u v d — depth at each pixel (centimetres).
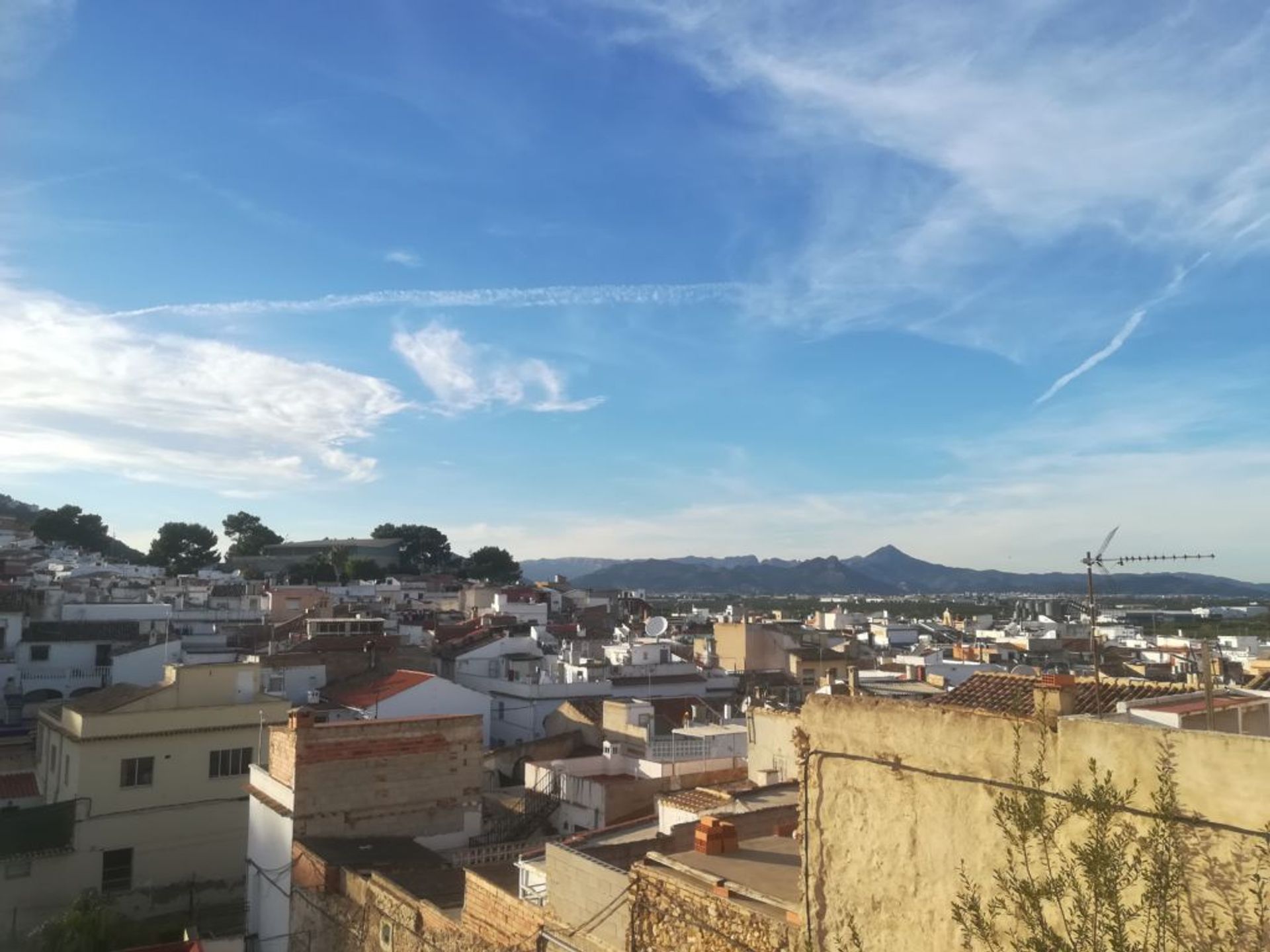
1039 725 1125
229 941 3266
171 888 4091
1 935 3716
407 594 13400
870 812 1312
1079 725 1086
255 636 7494
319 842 3131
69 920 3319
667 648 7269
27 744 5191
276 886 3228
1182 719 1333
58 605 7488
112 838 4006
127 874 4025
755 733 3441
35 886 3834
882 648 9638
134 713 4131
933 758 1240
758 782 3228
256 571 16400
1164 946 968
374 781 3253
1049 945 1035
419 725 3356
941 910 1205
